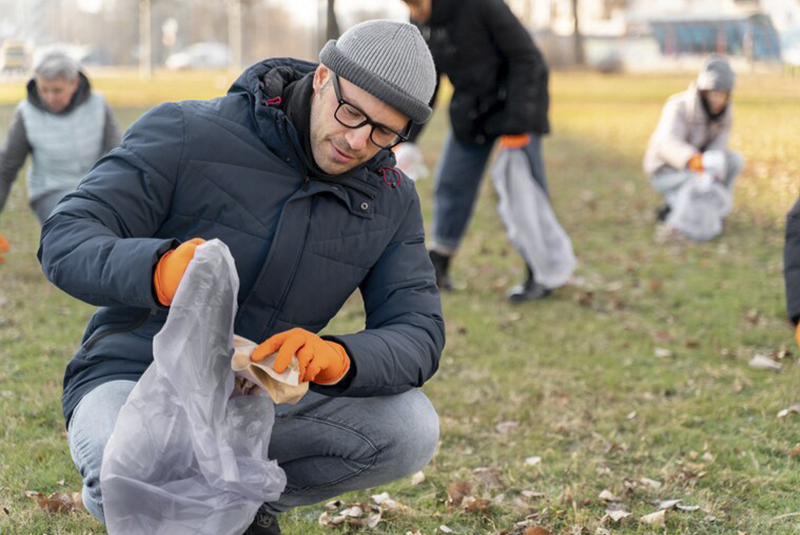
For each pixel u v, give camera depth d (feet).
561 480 12.78
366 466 9.00
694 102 28.22
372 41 7.77
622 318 20.67
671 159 28.32
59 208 7.91
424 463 9.18
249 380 7.96
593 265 25.55
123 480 7.45
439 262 22.22
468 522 11.58
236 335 7.97
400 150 25.57
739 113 70.90
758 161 46.06
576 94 100.68
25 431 13.33
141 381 7.55
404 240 9.03
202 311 7.31
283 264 8.37
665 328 20.01
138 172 8.17
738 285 23.41
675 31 184.55
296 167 8.41
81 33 282.36
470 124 20.83
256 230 8.35
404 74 7.79
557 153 50.88
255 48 279.69
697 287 23.13
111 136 18.88
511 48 19.79
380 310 8.89
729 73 27.55
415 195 9.18
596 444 13.99
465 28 19.69
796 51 164.76
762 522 11.65
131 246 7.35
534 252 21.29
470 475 12.73
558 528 11.42
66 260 7.54
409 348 8.42
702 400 15.81
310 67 8.92
